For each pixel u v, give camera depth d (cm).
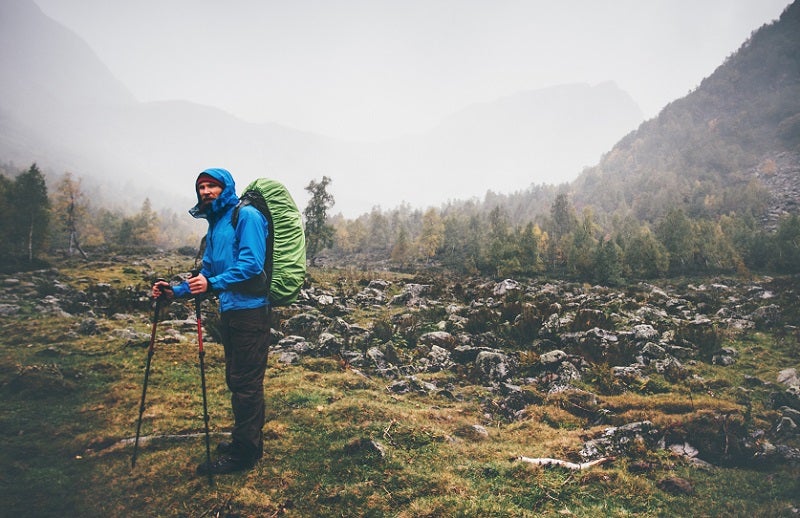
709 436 660
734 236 6938
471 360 1248
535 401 913
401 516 369
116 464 395
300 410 590
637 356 1227
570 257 6112
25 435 445
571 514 419
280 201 377
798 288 2641
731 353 1295
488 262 6138
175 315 1424
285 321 1450
